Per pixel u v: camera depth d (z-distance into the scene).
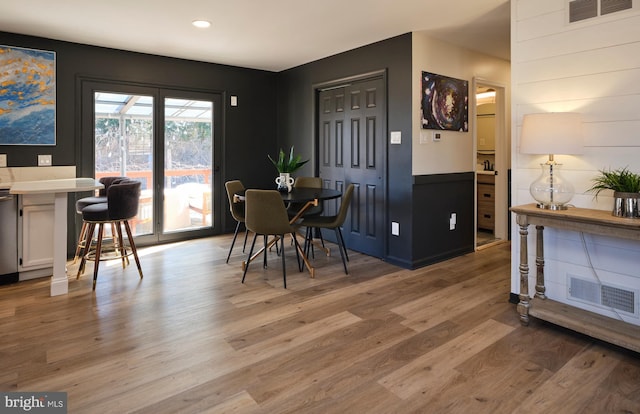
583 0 2.49
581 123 2.41
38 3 3.06
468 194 4.45
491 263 4.07
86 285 3.31
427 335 2.43
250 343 2.32
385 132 4.03
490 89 5.26
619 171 2.37
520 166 2.88
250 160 5.49
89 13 3.28
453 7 3.13
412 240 3.84
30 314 2.71
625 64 2.34
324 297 3.07
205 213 5.20
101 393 1.83
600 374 2.00
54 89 4.00
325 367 2.06
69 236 4.20
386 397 1.81
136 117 4.57
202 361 2.12
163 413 1.69
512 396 1.82
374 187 4.23
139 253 4.37
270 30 3.71
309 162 5.11
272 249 4.54
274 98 5.66
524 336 2.42
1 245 3.26
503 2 3.04
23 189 2.91
